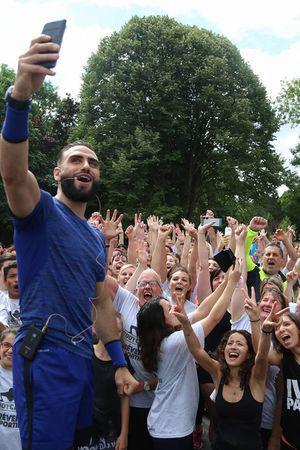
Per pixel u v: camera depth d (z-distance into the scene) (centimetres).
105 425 329
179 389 357
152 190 2953
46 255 207
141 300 419
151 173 2953
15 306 457
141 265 512
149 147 2738
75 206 227
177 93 2859
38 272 207
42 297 205
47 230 207
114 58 2966
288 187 3456
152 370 365
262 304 419
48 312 204
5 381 365
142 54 2927
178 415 353
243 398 349
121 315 413
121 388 249
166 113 2792
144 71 2844
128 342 407
